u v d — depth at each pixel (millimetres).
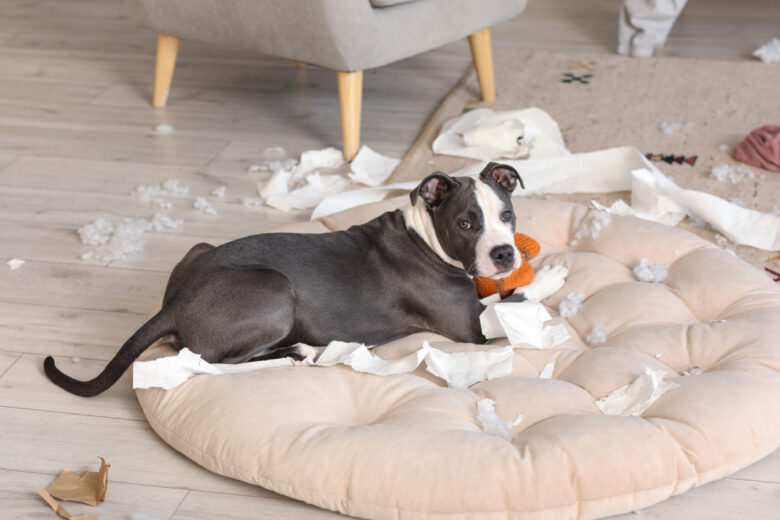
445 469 1771
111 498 1921
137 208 3322
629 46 4754
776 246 2887
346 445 1837
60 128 4008
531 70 4598
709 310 2406
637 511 1846
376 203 2896
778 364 2059
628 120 3969
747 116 3943
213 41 3857
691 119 3945
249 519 1863
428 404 1991
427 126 3961
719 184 3373
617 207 3131
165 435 2041
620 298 2404
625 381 2053
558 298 2512
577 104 4156
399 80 4562
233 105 4262
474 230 2156
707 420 1881
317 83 4535
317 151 3693
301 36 3480
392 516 1778
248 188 3488
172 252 3025
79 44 5062
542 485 1747
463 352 2199
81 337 2541
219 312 2109
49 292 2777
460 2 3766
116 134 3949
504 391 2043
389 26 3500
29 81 4531
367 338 2311
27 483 1972
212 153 3779
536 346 2230
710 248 2598
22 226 3182
